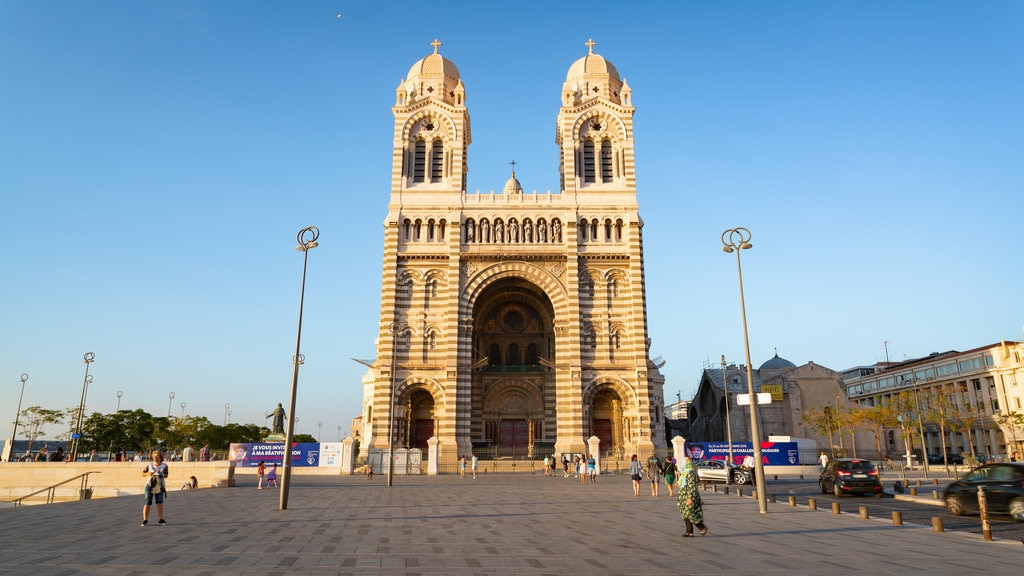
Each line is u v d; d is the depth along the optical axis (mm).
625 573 17172
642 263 76312
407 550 20500
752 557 19641
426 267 75750
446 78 83750
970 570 17719
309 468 69062
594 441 67875
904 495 42344
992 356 108500
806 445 79125
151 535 23469
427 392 77062
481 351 85562
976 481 31031
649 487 49438
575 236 76125
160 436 113125
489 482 55250
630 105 80938
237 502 36719
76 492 54281
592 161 80375
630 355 73625
